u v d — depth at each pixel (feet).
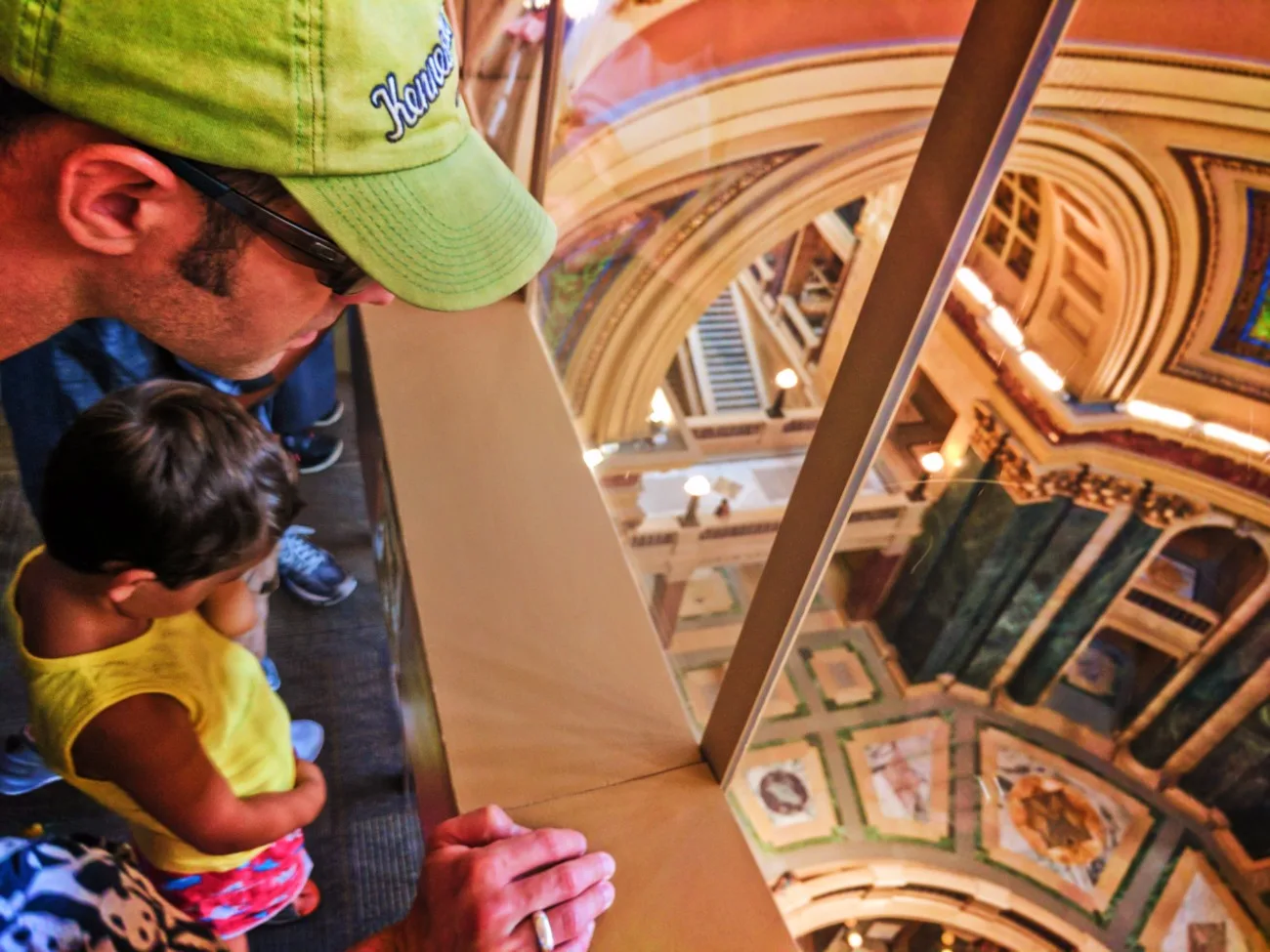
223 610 2.98
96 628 2.51
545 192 4.87
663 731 2.83
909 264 1.49
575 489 3.79
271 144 1.56
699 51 7.64
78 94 1.37
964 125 1.32
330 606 6.72
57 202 1.51
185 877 3.33
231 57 1.45
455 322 4.60
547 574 3.37
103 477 2.21
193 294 1.81
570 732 2.80
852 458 1.71
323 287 2.00
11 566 6.63
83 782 2.75
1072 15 1.13
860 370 1.66
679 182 7.80
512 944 2.07
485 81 4.30
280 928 4.95
